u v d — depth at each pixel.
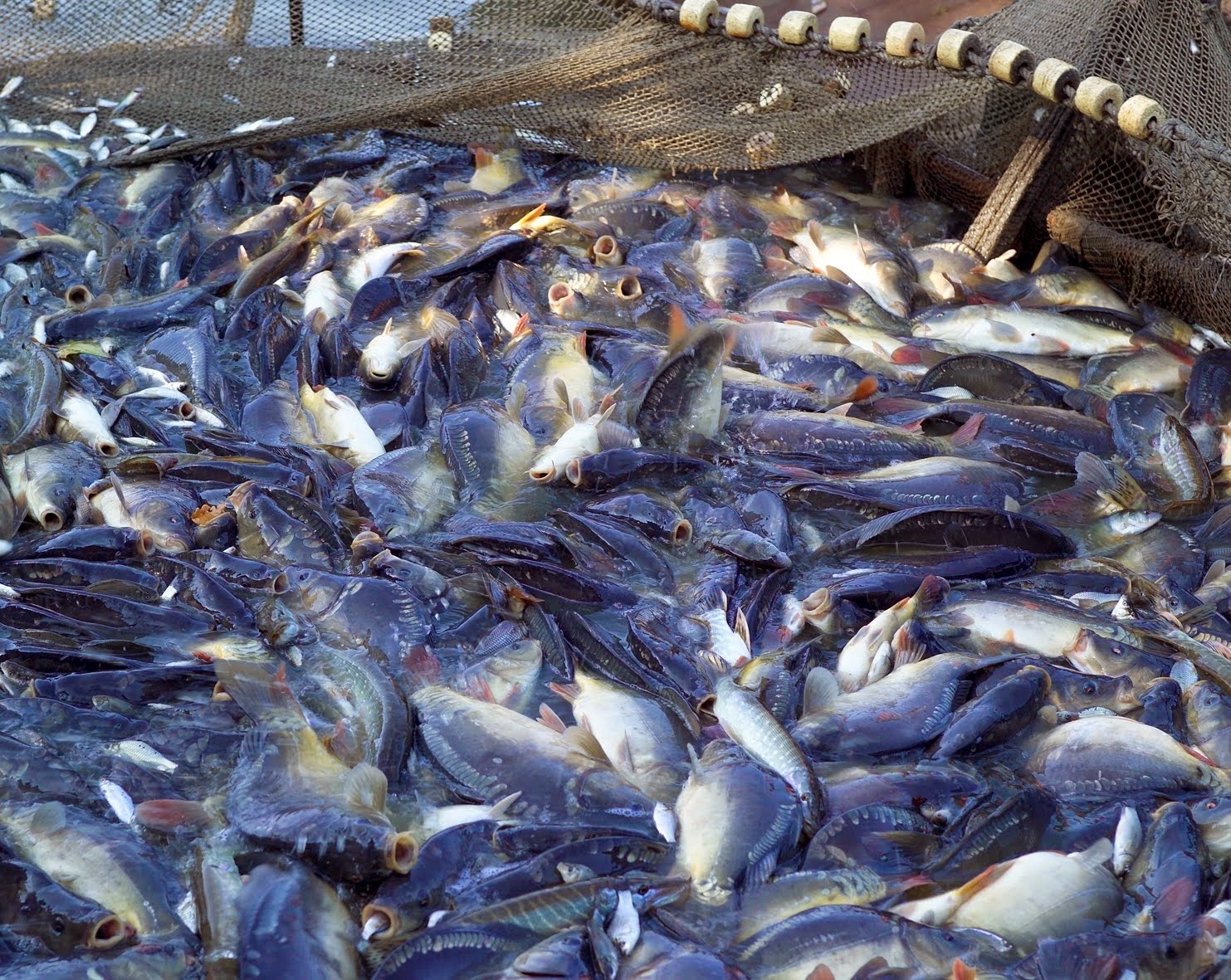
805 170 9.73
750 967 3.73
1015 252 8.33
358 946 3.77
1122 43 7.83
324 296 7.45
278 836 4.02
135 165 9.06
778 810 4.18
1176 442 6.29
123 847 4.05
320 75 8.99
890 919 3.77
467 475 6.09
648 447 6.37
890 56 7.80
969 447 6.46
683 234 8.60
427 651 5.03
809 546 5.87
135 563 5.41
